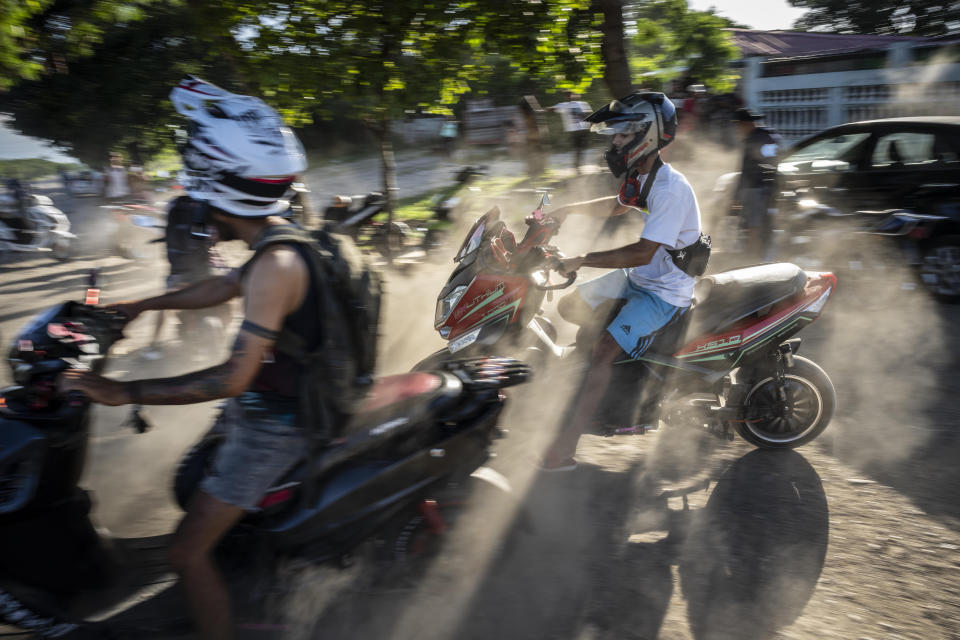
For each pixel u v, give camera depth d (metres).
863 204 7.78
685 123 12.59
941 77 16.67
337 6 8.00
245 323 2.04
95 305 2.53
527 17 8.26
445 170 19.62
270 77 8.39
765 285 3.97
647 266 3.71
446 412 2.77
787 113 19.09
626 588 3.03
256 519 2.51
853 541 3.34
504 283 3.53
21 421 2.34
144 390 2.05
